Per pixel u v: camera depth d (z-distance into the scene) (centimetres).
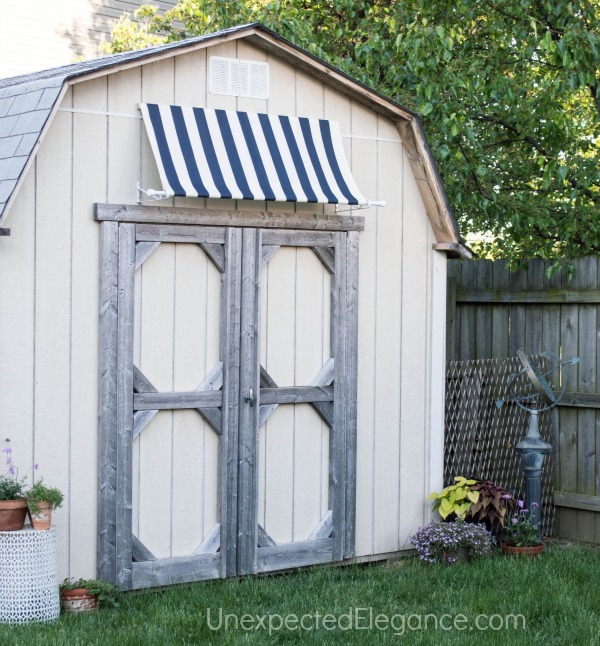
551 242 1056
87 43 1322
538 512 834
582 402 877
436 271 830
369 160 789
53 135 643
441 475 833
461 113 952
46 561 606
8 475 629
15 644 547
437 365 830
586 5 934
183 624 604
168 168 664
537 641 596
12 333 629
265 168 706
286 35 1040
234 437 717
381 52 1002
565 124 1038
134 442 680
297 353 752
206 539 710
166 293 691
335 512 769
